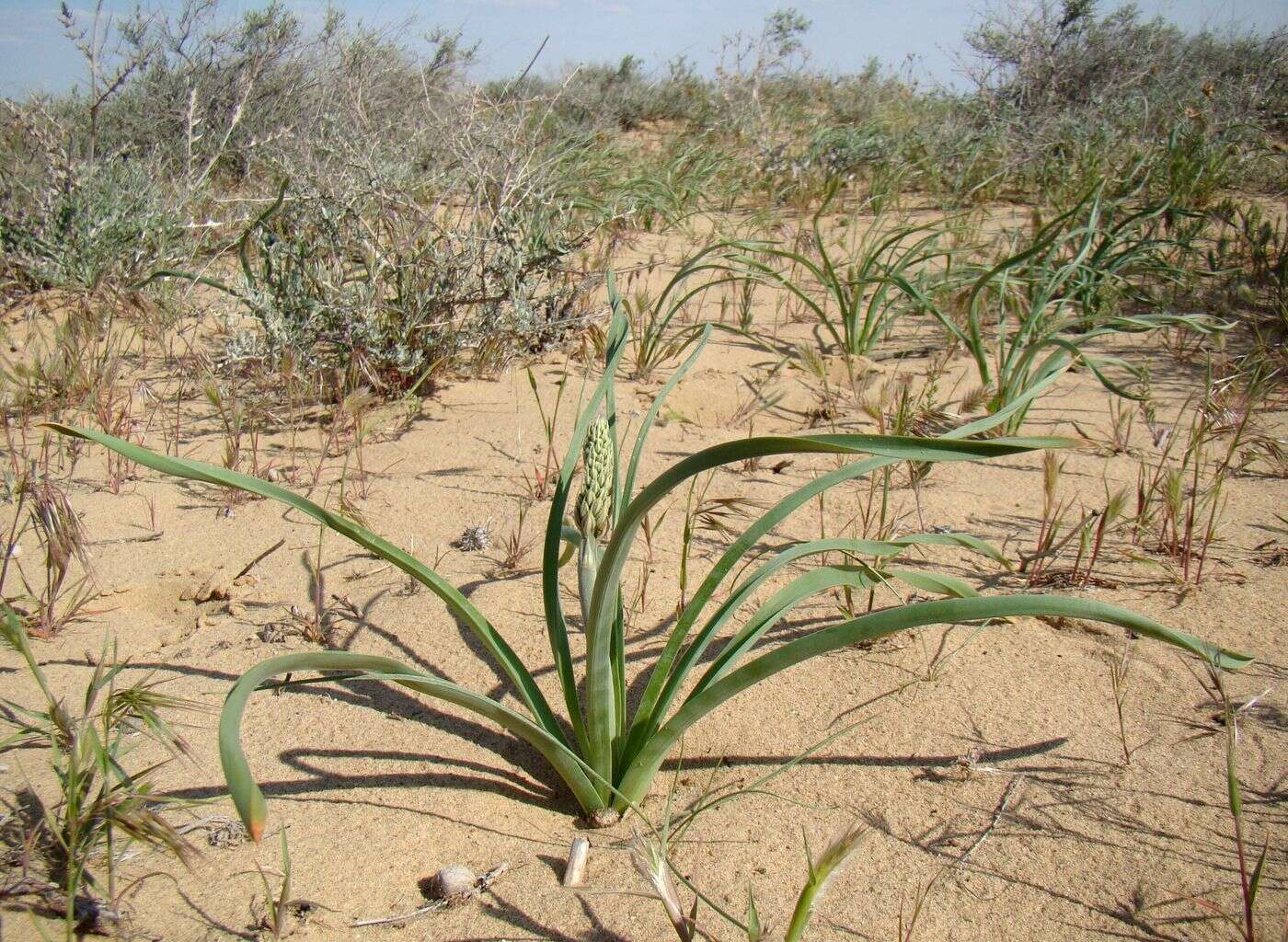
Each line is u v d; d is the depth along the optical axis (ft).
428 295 12.54
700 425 11.91
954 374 13.42
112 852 5.42
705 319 16.07
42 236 16.30
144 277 16.30
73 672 7.15
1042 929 5.04
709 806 5.32
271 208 11.77
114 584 8.36
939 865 5.46
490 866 5.54
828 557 8.58
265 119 23.43
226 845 5.60
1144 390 11.42
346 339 12.03
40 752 6.29
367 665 4.97
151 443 11.31
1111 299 14.76
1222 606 7.72
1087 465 10.50
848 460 10.61
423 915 5.19
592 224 18.31
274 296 12.23
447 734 6.60
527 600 8.09
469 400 12.64
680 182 25.52
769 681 7.05
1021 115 29.07
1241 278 16.25
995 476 10.34
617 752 5.91
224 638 7.64
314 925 5.10
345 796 6.02
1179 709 6.61
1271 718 6.46
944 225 21.03
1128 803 5.84
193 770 6.21
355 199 12.61
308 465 10.69
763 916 5.13
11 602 7.98
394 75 17.75
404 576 8.47
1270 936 4.96
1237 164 23.93
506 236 13.06
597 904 5.25
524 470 10.59
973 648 7.35
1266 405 11.83
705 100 37.17
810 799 5.97
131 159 19.48
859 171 26.71
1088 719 6.55
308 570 8.59
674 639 5.75
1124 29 33.04
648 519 9.43
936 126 28.12
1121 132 26.27
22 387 12.32
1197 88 31.17
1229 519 9.18
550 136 22.93
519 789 6.16
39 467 10.52
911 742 6.40
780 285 17.92
